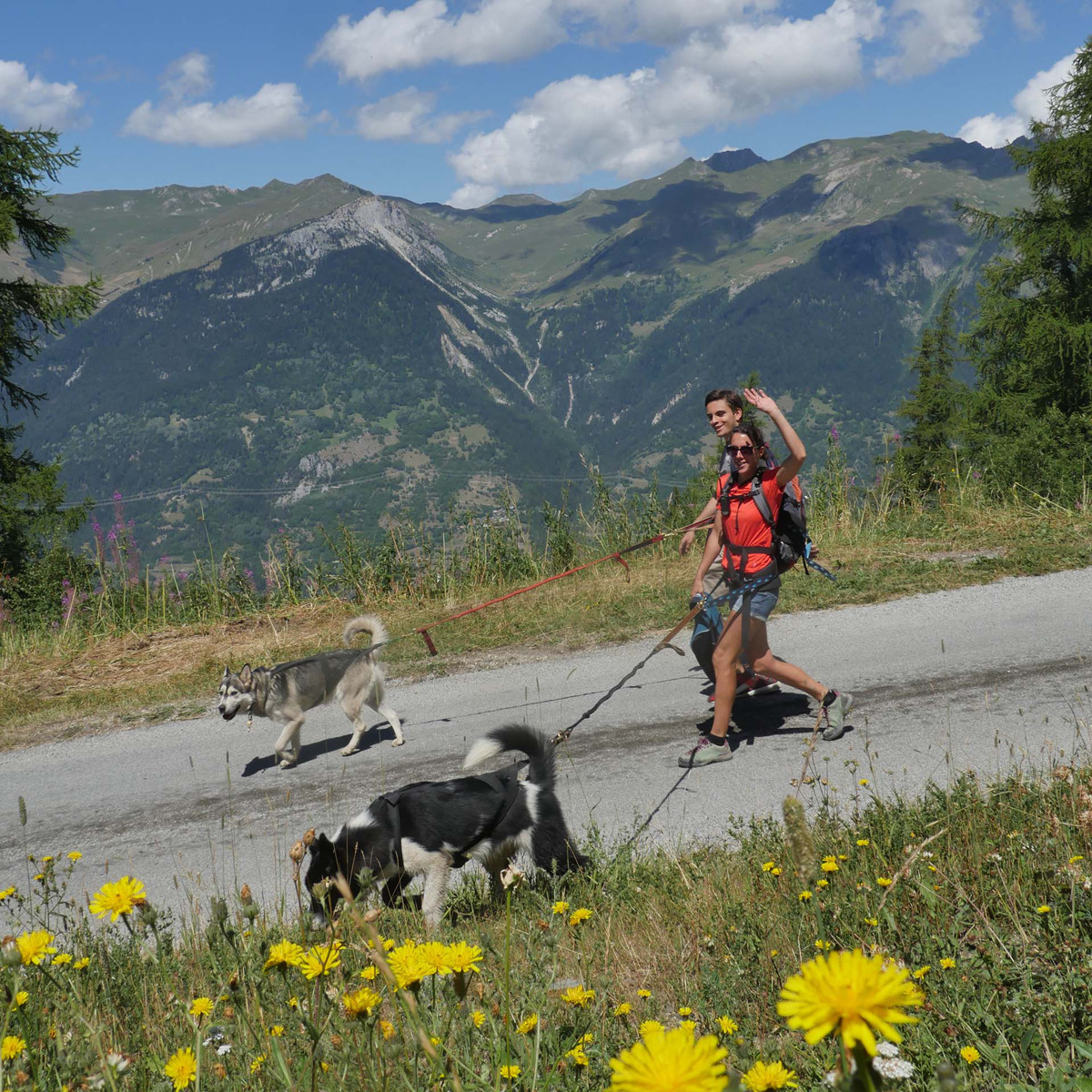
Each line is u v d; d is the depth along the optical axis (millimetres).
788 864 3729
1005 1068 2115
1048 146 25938
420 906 4613
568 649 10023
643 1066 760
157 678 11117
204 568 14914
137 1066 2408
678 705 7758
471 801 4543
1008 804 4254
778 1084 1571
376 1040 2211
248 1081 2195
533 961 2625
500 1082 2037
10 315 22172
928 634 8742
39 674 11734
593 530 14547
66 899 5582
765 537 6176
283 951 2037
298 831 6340
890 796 5246
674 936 3580
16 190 21938
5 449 22266
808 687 6445
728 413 6270
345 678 7930
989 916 3123
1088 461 14961
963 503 13711
